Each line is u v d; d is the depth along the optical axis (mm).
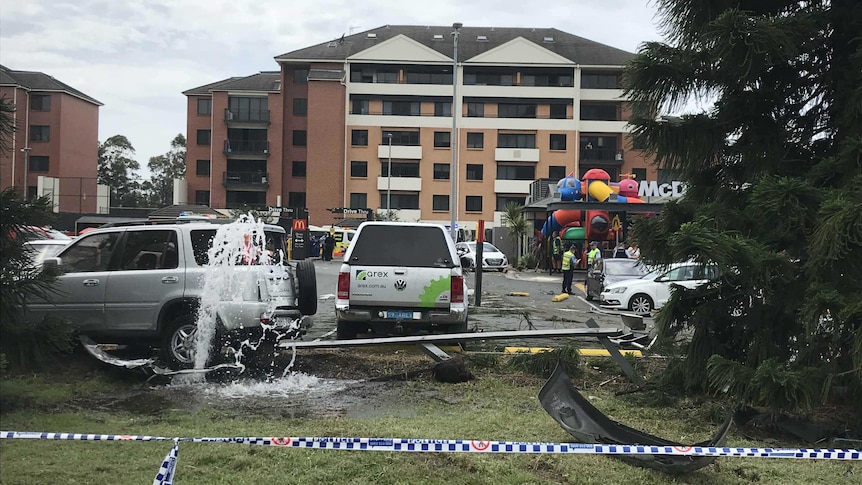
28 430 5953
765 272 6293
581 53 71375
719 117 7602
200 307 8742
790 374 5941
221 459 5195
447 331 11141
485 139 69562
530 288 27984
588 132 69875
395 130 70000
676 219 7543
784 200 6289
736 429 6492
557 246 34375
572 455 5414
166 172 102250
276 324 8867
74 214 52625
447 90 69562
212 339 8820
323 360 9781
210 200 72375
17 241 6422
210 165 73438
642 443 5660
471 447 4035
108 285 8859
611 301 20094
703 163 7855
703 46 7328
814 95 7531
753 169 7430
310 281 9180
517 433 6113
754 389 6285
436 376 8555
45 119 70562
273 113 71812
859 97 6676
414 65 69750
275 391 7980
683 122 7641
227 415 6805
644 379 8133
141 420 6465
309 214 68875
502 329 14312
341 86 69125
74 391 7688
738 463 5453
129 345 10117
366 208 68875
